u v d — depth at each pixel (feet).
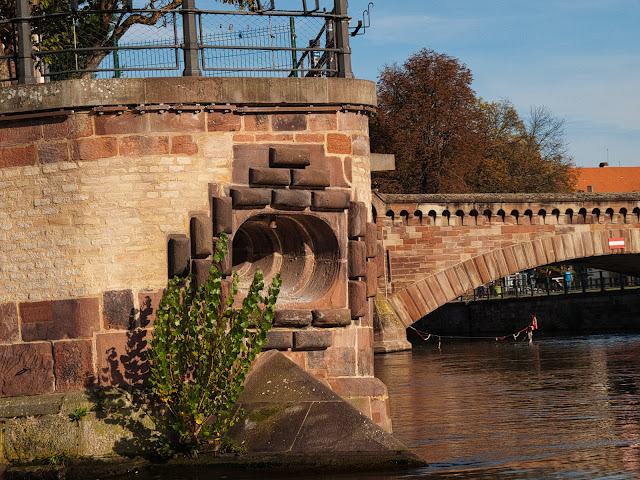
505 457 70.28
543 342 284.20
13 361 70.03
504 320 401.08
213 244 70.64
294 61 78.59
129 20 97.71
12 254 70.64
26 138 70.59
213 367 65.87
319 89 73.67
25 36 72.13
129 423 67.41
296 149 72.79
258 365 71.20
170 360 66.33
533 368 171.83
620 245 258.98
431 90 357.00
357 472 64.03
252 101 71.72
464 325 428.15
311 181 73.05
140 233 69.41
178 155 70.13
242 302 67.56
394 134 354.33
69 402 67.51
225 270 70.03
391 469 64.95
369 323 77.10
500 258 249.96
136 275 69.26
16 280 70.44
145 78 69.56
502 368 175.83
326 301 74.43
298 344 72.64
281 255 77.30
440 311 447.42
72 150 69.62
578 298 354.95
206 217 70.23
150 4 84.48
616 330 337.31
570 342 271.90
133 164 69.56
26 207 70.49
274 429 66.64
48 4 108.58
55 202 69.82
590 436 80.59
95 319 68.90
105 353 68.80
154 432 67.72
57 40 82.43
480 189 426.92
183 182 70.13
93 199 69.31
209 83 70.59
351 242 75.20
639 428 84.69
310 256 76.28
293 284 75.87
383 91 361.10
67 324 69.15
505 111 447.83
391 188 350.64
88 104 69.05
